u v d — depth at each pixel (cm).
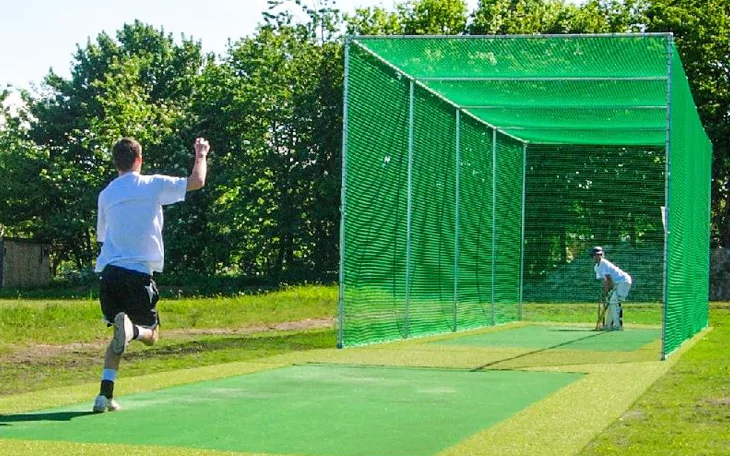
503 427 628
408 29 4009
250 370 962
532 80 1320
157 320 689
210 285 3688
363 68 1236
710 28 3281
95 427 614
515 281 1969
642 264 2100
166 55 5581
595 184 2075
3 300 2794
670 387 842
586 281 2056
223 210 4100
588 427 629
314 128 3969
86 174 4756
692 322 1495
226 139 4409
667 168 1114
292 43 4184
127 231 673
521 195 2003
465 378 914
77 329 1423
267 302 2155
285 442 574
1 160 5153
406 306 1421
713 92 3200
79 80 5403
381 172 1311
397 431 616
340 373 945
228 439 580
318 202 3934
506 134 1866
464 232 1648
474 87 1391
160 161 4369
